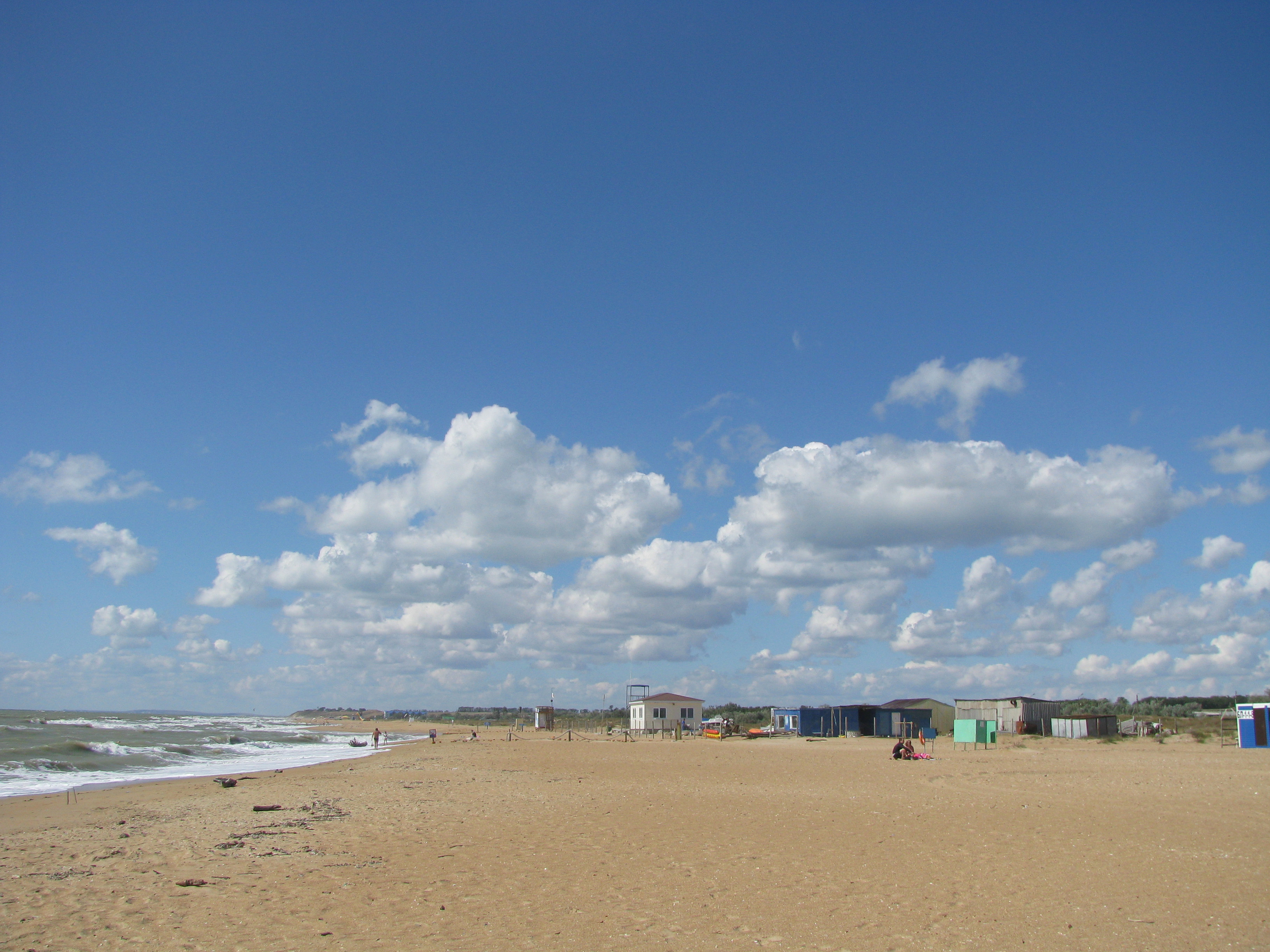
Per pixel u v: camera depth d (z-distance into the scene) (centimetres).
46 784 3394
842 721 7525
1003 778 3088
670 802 2398
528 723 16150
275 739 9006
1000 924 1112
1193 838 1752
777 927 1099
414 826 1942
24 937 1071
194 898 1266
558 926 1105
